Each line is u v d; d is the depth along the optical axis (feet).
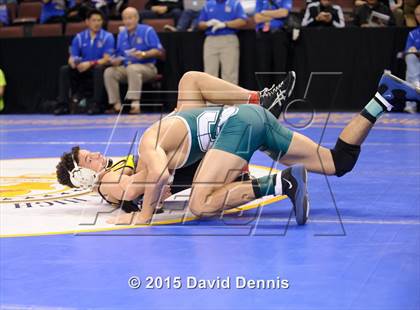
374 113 17.88
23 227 17.03
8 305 11.43
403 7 48.57
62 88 49.83
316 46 46.19
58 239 15.79
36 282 12.65
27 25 52.24
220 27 46.47
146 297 11.75
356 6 48.26
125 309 11.21
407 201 19.33
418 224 16.69
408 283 12.23
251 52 47.57
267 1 46.42
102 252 14.62
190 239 15.60
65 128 41.34
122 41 47.80
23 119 48.01
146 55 46.80
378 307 11.07
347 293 11.75
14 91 51.78
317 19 46.32
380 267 13.21
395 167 25.04
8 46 51.24
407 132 35.81
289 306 11.21
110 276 12.93
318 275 12.76
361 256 13.98
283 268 13.24
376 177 23.11
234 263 13.62
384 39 45.65
